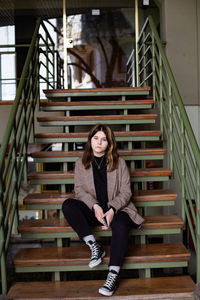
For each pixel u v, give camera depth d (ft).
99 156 6.91
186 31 14.10
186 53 14.05
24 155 8.04
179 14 14.11
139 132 9.43
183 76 13.94
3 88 16.70
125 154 8.66
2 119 12.71
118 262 5.99
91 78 16.43
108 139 6.76
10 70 17.03
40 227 7.00
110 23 16.47
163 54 9.33
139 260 6.63
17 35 17.38
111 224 6.26
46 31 12.29
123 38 16.43
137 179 8.24
